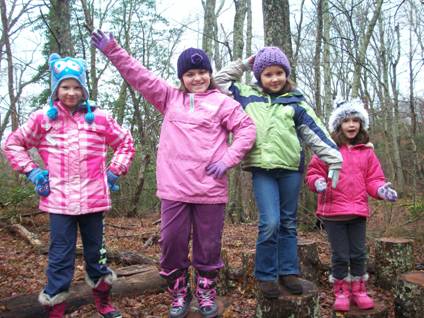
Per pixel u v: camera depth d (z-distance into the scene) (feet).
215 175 9.17
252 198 33.68
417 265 20.03
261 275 10.23
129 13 51.93
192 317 9.58
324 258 20.47
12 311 12.60
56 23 23.06
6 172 32.94
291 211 10.61
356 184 12.76
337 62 62.85
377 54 64.18
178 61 10.00
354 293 13.17
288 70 10.78
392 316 14.83
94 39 9.92
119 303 14.66
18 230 25.32
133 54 51.98
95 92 41.88
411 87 64.44
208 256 9.50
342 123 13.25
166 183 9.44
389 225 25.67
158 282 15.75
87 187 10.42
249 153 10.34
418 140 57.77
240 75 11.49
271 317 10.39
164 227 9.43
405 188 40.22
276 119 10.30
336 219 12.84
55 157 10.41
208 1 42.04
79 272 17.52
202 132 9.49
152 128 41.11
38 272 17.83
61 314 10.39
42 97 43.24
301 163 10.76
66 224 10.23
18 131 10.47
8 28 36.45
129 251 20.18
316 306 10.68
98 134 10.82
